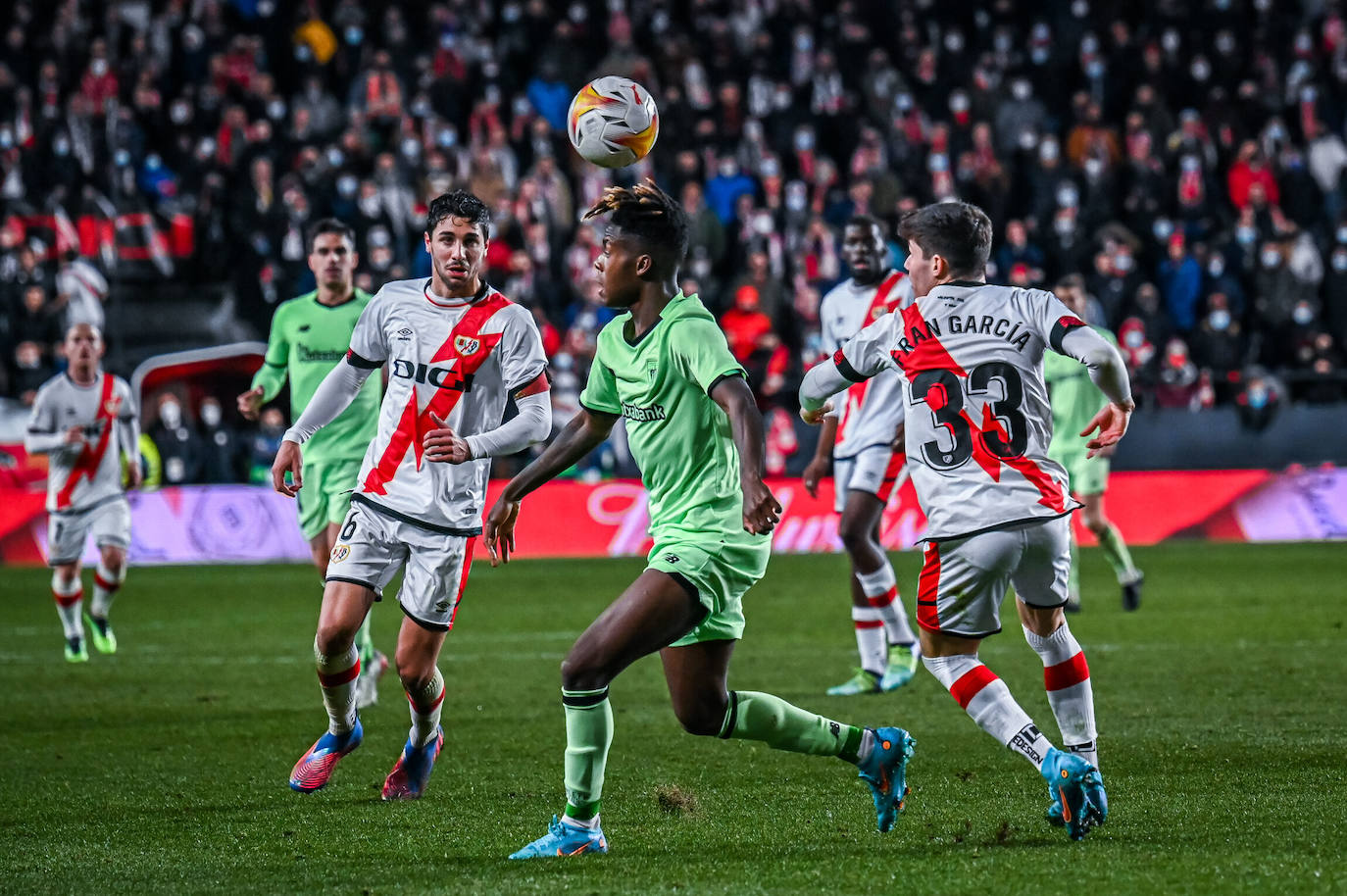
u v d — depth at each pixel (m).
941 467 12.12
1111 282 49.59
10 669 24.42
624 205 11.44
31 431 25.11
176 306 49.47
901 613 21.22
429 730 14.41
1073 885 10.39
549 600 33.69
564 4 62.38
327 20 59.78
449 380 14.23
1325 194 55.72
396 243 50.03
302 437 14.59
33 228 48.34
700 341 11.02
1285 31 61.00
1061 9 61.41
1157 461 45.53
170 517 43.19
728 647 11.65
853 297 22.34
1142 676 21.55
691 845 11.98
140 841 12.48
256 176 49.94
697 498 11.41
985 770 15.10
